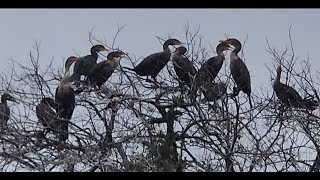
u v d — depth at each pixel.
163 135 20.06
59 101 21.20
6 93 19.59
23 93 19.31
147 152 19.56
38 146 18.58
